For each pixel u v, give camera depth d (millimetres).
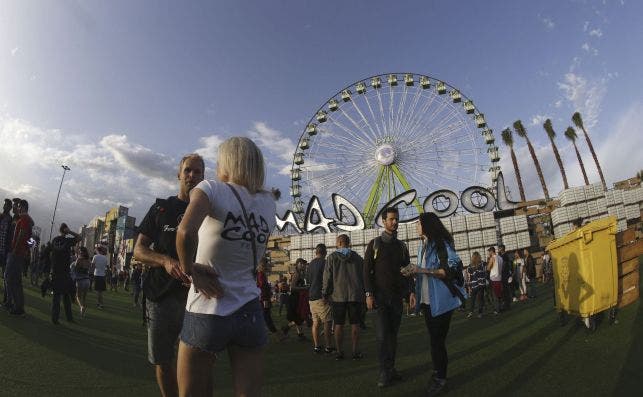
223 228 1882
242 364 1945
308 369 5340
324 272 6188
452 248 4387
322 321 6598
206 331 1802
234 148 2109
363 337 8133
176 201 2996
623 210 27922
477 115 31922
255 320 1937
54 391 4047
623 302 6004
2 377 4312
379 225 29703
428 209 29156
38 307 9438
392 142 32781
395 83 34156
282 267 35469
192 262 1754
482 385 4219
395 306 4641
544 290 15945
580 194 28016
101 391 4117
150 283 2844
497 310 10383
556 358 4816
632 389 3564
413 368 5164
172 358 2830
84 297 9352
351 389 4379
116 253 58594
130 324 8836
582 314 5824
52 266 7594
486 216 28125
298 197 35344
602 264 5816
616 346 4855
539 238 29234
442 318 4215
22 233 7512
